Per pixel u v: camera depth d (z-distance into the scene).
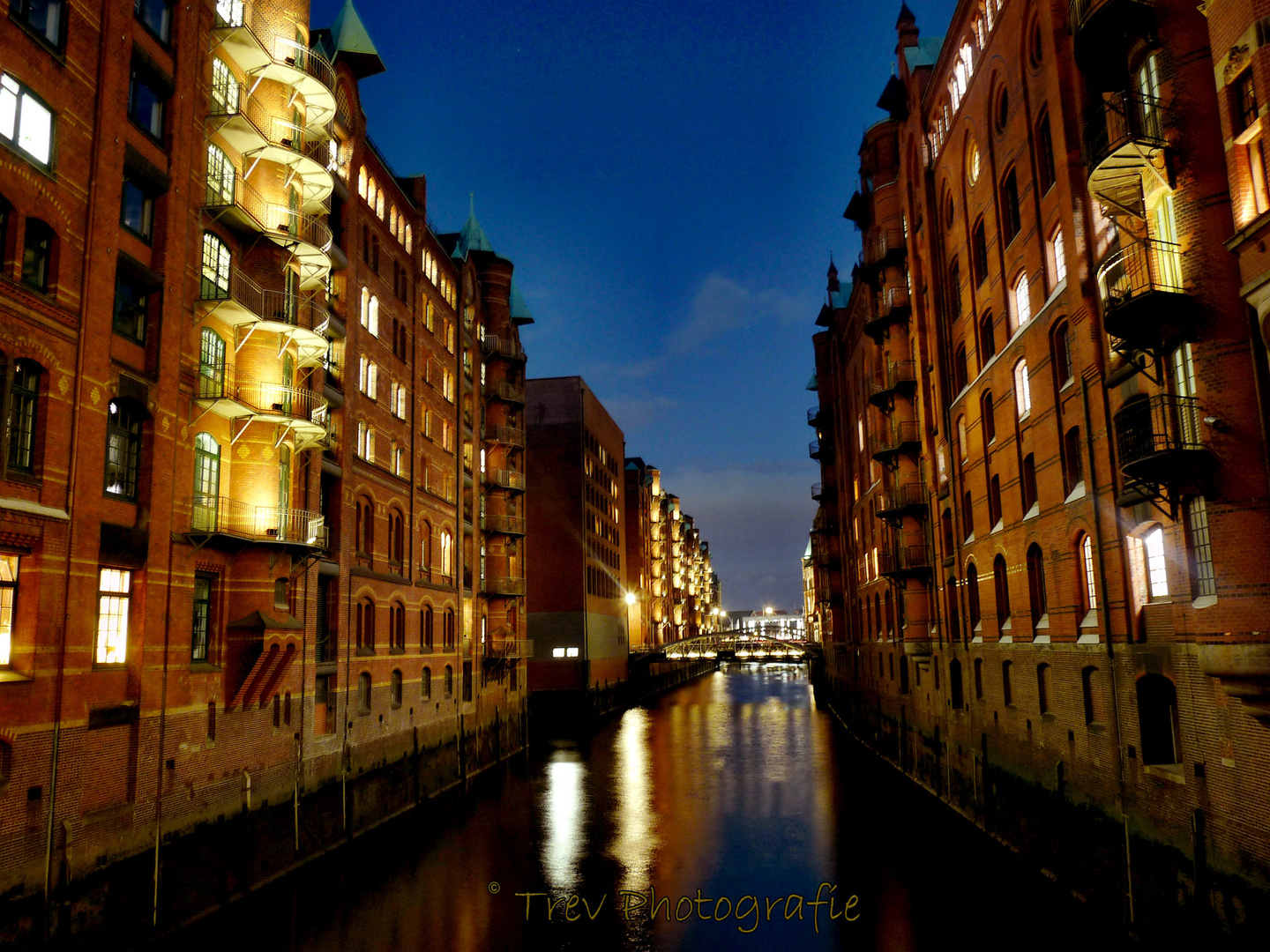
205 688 19.36
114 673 16.62
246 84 22.77
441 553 37.22
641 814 28.20
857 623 50.12
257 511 21.17
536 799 30.95
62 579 15.28
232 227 21.48
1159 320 14.39
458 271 41.00
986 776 25.17
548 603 64.75
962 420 28.83
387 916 18.20
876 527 43.12
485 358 45.28
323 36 29.28
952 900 18.86
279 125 23.02
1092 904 17.88
